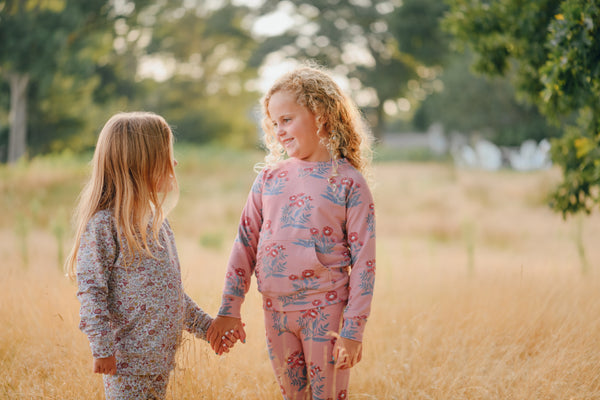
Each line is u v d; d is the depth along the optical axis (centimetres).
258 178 244
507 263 717
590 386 267
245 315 329
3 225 1015
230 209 1496
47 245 750
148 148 221
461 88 4053
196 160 2253
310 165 233
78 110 2534
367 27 4522
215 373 266
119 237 209
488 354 296
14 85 2164
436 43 3991
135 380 210
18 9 1806
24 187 1375
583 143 447
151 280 213
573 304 364
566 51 342
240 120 5016
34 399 249
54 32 1872
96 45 2298
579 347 294
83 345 296
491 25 461
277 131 238
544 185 1648
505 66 488
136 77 3978
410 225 1369
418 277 548
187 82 4716
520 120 3909
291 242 221
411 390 282
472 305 387
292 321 223
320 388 219
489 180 2150
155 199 222
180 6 4209
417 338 326
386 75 4625
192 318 235
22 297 349
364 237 223
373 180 254
